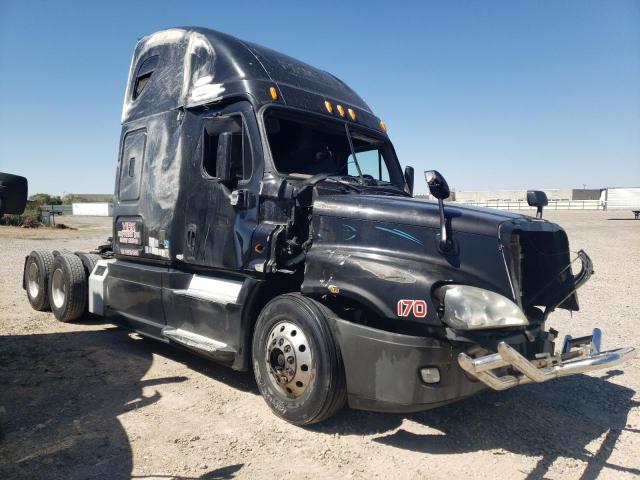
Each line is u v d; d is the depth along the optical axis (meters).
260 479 3.52
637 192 58.91
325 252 4.41
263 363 4.61
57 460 3.67
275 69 5.59
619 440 4.23
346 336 4.10
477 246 3.95
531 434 4.32
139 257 6.46
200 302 5.33
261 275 4.81
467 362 3.45
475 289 3.76
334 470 3.67
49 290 8.39
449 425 4.48
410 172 6.54
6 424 4.26
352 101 6.29
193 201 5.60
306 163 5.35
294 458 3.83
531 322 4.24
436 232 4.03
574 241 22.38
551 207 62.97
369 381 3.99
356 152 5.92
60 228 34.91
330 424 4.43
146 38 6.88
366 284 4.05
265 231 4.75
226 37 5.76
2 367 5.75
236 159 5.22
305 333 4.25
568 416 4.71
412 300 3.84
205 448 3.94
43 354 6.30
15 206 3.40
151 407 4.71
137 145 6.59
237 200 4.98
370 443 4.11
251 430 4.29
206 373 5.74
